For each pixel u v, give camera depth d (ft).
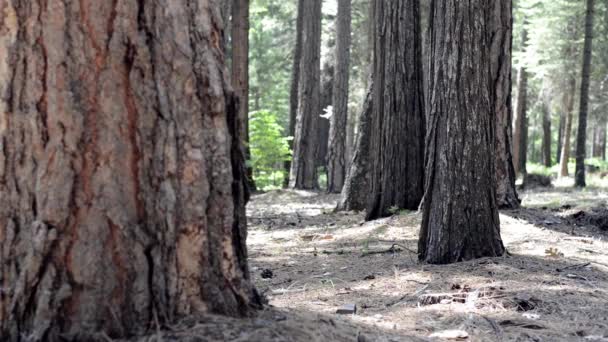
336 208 43.57
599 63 93.20
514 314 14.47
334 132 67.21
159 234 9.68
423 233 21.72
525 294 16.14
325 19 93.56
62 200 9.27
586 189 64.75
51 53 9.31
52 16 9.32
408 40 35.22
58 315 9.27
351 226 34.19
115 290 9.45
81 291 9.33
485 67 20.68
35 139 9.32
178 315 9.84
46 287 9.24
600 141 160.97
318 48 72.69
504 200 33.32
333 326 11.14
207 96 10.20
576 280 18.19
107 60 9.45
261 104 136.67
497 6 32.42
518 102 90.84
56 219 9.25
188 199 9.93
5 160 9.37
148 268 9.60
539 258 21.33
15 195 9.35
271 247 29.35
